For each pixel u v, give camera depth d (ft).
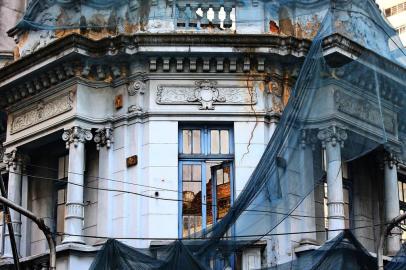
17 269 78.38
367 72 84.84
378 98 83.87
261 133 86.07
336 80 84.58
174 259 77.46
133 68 87.76
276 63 87.97
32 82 91.66
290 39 86.89
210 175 86.38
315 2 90.58
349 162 96.37
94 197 87.97
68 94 88.58
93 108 88.28
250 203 79.41
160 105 86.48
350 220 94.32
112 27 89.92
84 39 87.04
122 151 86.63
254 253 81.97
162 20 88.22
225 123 86.94
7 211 78.95
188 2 88.89
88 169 89.15
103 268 78.43
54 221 92.63
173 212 84.23
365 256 81.05
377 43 87.92
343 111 84.74
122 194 85.56
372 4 89.66
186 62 87.04
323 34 85.40
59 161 94.07
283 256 83.25
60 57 87.61
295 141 80.07
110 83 88.94
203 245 78.95
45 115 90.58
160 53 86.22
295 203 79.87
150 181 84.74
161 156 85.46
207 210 85.25
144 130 86.38
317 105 83.15
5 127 99.25
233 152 86.22
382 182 96.32
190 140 86.94
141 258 78.28
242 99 86.63
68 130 87.20
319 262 80.18
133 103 87.15
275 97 87.51
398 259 85.10
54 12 92.68
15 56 96.37
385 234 69.67
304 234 85.35
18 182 93.04
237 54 86.43
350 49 85.35
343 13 88.28
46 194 93.66
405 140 87.66
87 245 85.15
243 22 88.43
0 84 93.40
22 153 93.81
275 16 89.56
